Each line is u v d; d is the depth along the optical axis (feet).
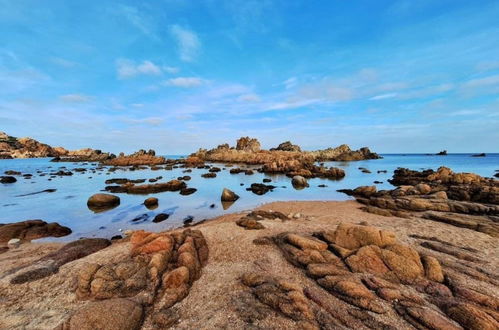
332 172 170.09
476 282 28.58
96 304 24.45
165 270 32.60
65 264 35.47
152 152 385.70
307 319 23.70
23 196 99.19
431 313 23.49
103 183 134.21
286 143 423.64
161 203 87.15
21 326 23.95
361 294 26.43
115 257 36.76
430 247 40.91
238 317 24.56
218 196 99.19
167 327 23.77
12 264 38.29
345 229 37.86
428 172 144.97
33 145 524.52
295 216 64.49
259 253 39.86
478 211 60.39
